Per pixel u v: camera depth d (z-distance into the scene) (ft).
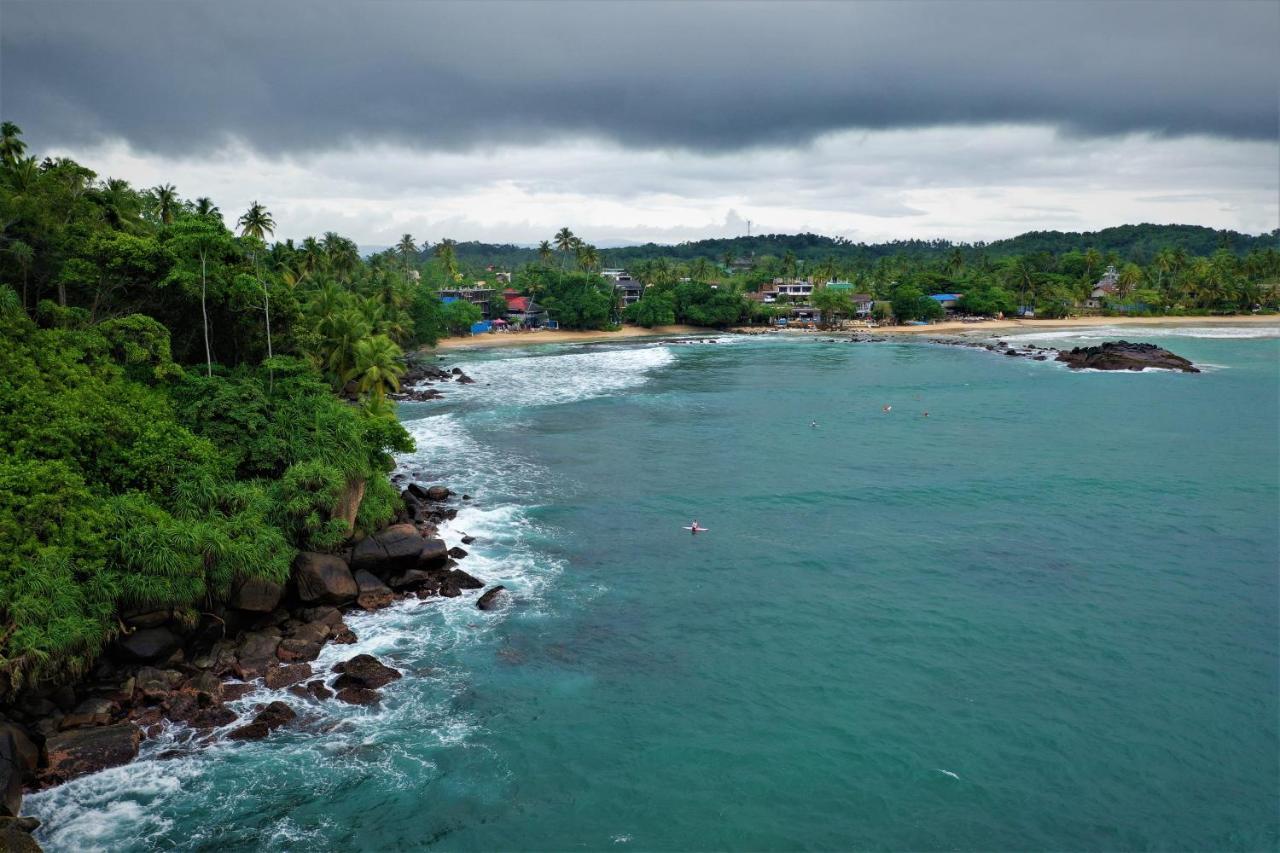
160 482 113.80
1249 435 237.86
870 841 77.77
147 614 100.58
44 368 116.16
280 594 114.11
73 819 77.66
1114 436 238.07
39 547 92.22
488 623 118.32
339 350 274.57
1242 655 110.93
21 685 87.66
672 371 385.50
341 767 86.74
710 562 142.20
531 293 605.73
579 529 156.76
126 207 220.84
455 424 250.57
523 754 89.66
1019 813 81.56
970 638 115.85
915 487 185.26
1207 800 83.61
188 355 168.96
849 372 381.40
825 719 96.78
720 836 78.23
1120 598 128.16
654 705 99.45
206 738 90.07
